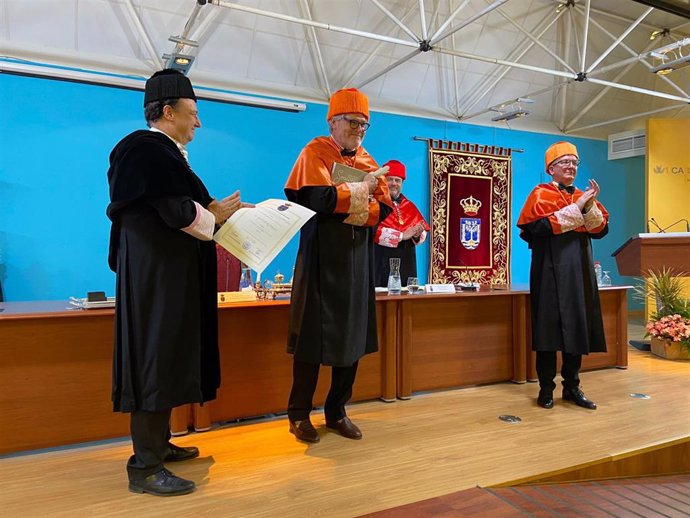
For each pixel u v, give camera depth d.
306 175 2.36
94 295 2.51
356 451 2.37
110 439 2.54
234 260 4.17
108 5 4.90
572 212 2.96
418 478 2.08
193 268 1.94
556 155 3.20
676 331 4.38
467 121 7.16
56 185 5.05
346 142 2.48
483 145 7.25
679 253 4.41
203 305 2.07
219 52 5.55
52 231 5.06
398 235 4.41
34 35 4.87
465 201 7.06
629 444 2.47
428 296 3.28
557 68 7.06
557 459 2.29
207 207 2.01
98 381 2.45
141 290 1.83
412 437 2.55
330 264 2.36
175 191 1.82
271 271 6.00
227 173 5.75
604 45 6.92
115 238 1.94
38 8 4.74
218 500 1.89
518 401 3.19
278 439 2.52
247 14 5.36
